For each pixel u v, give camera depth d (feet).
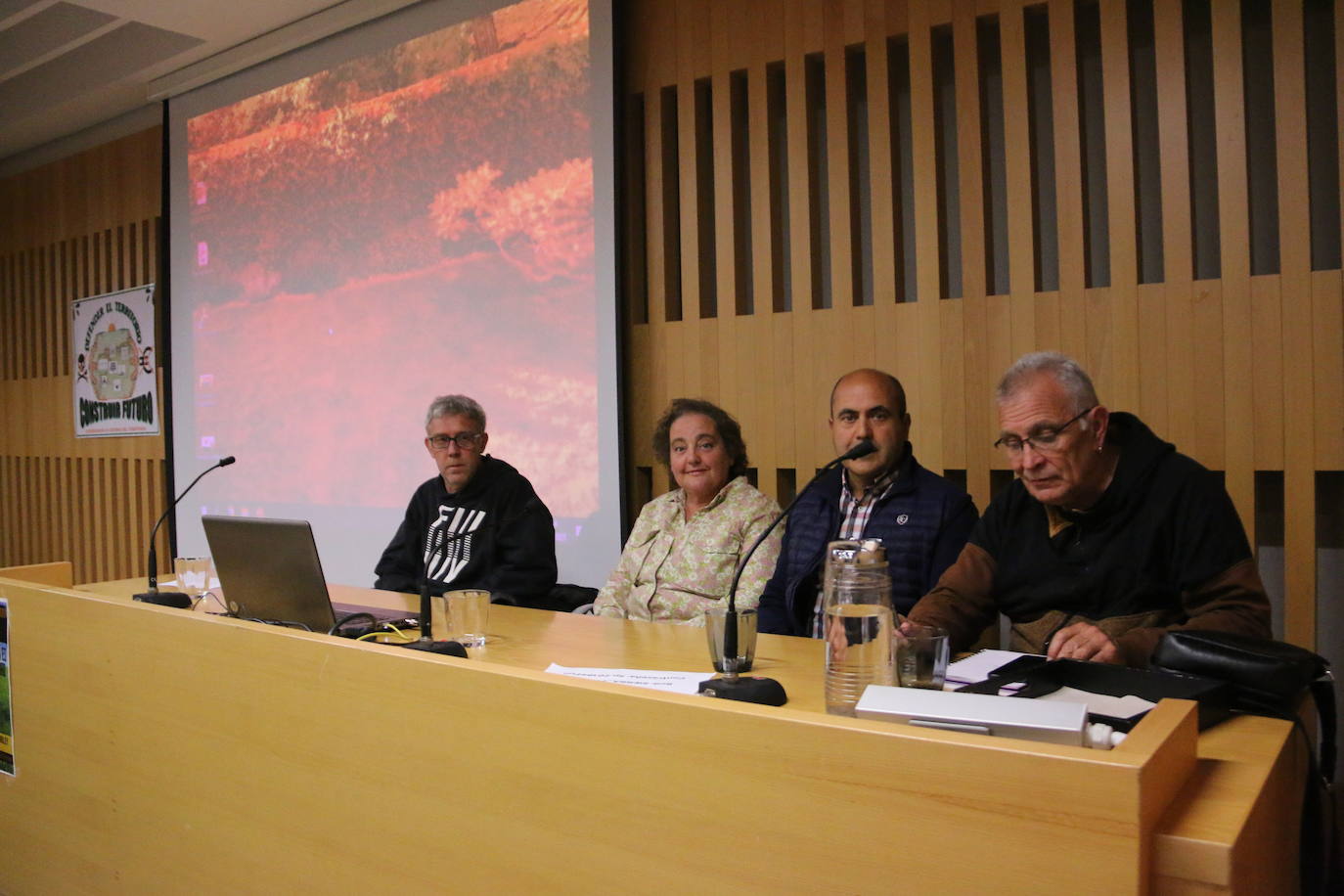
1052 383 6.33
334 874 4.42
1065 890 2.65
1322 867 4.37
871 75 11.07
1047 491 6.40
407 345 15.11
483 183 14.14
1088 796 2.63
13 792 6.62
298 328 16.63
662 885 3.37
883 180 11.01
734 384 12.10
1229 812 2.95
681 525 9.45
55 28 17.39
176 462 18.90
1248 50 9.61
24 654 6.48
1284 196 8.80
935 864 2.84
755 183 11.94
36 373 22.93
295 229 16.62
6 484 23.75
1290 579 8.82
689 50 12.44
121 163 20.40
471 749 3.90
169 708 5.29
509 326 13.91
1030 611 6.82
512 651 6.60
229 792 4.94
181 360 18.72
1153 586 6.37
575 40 13.12
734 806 3.21
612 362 12.85
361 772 4.30
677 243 12.96
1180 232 9.30
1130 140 9.53
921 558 7.95
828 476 8.59
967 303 10.50
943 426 10.66
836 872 3.01
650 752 3.40
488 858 3.85
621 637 7.10
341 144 15.92
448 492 11.19
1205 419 9.18
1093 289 9.77
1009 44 10.18
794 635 8.28
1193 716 3.37
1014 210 10.21
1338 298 8.57
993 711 3.22
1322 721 4.84
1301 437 8.74
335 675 4.41
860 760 2.97
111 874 5.76
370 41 15.51
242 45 17.07
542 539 10.80
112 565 20.83
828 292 12.09
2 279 23.66
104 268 20.84
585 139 13.07
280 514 16.98
